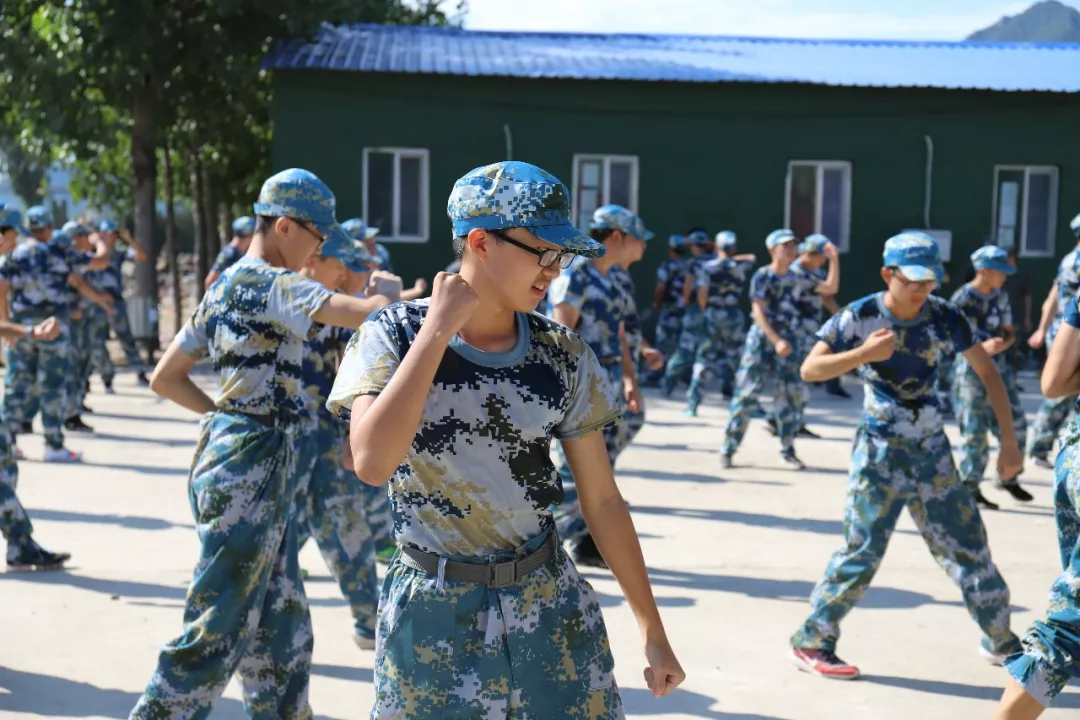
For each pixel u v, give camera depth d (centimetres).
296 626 376
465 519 255
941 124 1814
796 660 505
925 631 555
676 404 1380
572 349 264
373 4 2236
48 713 444
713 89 1781
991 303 860
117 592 603
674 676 272
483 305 255
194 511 370
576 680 262
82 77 1734
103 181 2333
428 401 252
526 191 246
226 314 366
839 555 496
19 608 573
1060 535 390
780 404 984
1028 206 1858
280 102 1712
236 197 2714
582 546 662
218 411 370
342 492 504
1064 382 390
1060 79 1828
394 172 1748
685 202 1797
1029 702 341
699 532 750
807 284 1131
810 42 2128
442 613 255
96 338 1378
